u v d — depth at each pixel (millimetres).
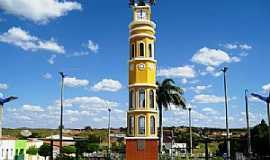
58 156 52250
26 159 72812
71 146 70250
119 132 130875
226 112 51031
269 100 32688
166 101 60031
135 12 47750
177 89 60531
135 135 44406
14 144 68062
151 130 44750
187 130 116500
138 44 46562
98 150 72938
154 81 46250
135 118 44750
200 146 95125
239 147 65625
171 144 68812
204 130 116500
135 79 45750
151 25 47344
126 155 44156
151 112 44938
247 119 50500
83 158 51812
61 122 50500
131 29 47375
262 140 63469
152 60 46344
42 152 66688
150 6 47969
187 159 53781
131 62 46500
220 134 109438
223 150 69625
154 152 43969
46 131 126688
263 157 51219
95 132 131250
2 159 63062
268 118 32938
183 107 60906
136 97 45281
